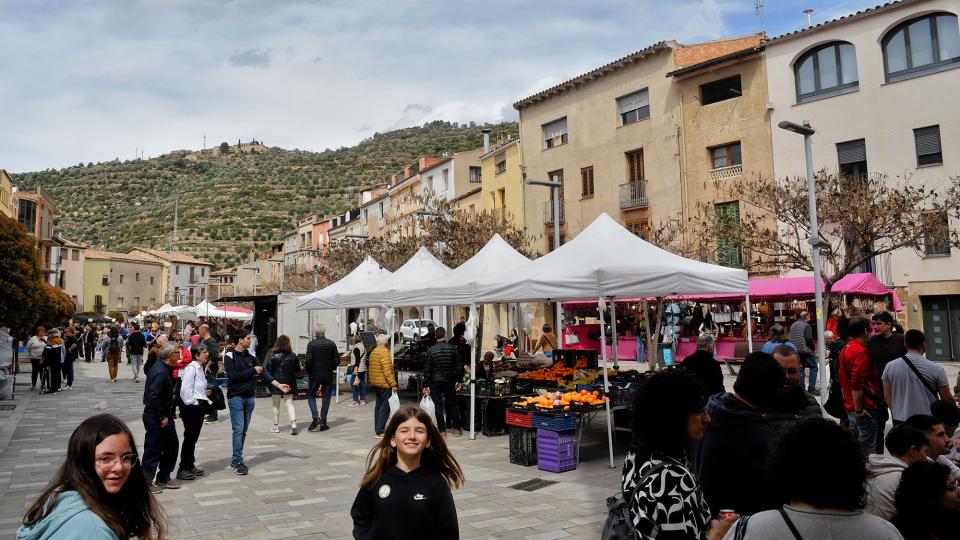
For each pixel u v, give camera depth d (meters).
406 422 3.54
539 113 37.78
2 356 18.31
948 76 23.69
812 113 26.52
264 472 9.20
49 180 166.62
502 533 6.28
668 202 30.80
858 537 2.17
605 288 10.00
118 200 160.38
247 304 59.84
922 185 23.08
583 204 35.06
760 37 32.62
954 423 5.03
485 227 32.44
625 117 33.41
